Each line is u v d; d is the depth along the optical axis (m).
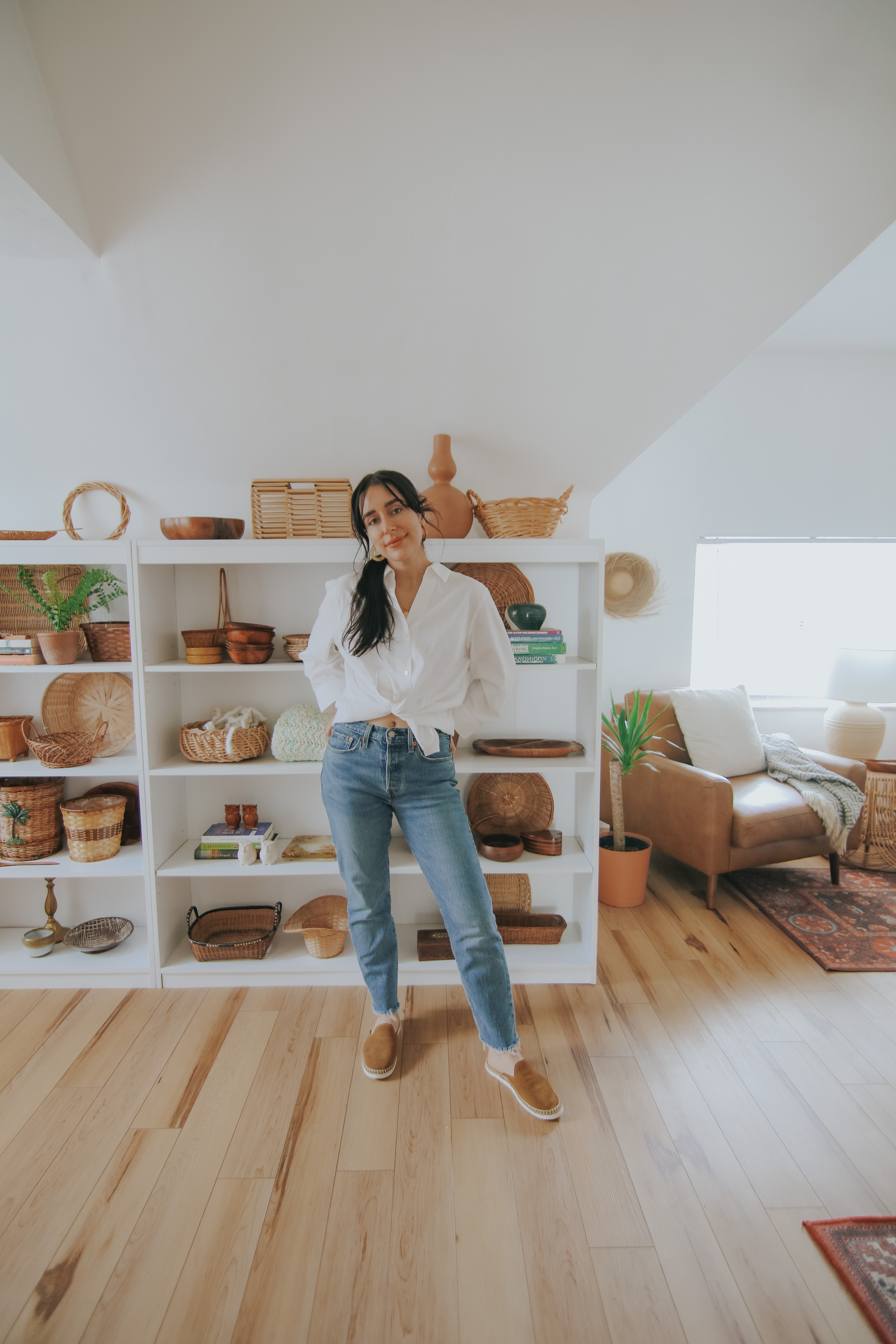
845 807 2.78
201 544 1.90
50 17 1.19
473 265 1.59
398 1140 1.45
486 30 1.20
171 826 2.13
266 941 2.07
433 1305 1.10
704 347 1.79
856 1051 1.76
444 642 1.59
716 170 1.40
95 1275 1.15
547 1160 1.39
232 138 1.34
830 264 1.58
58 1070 1.68
